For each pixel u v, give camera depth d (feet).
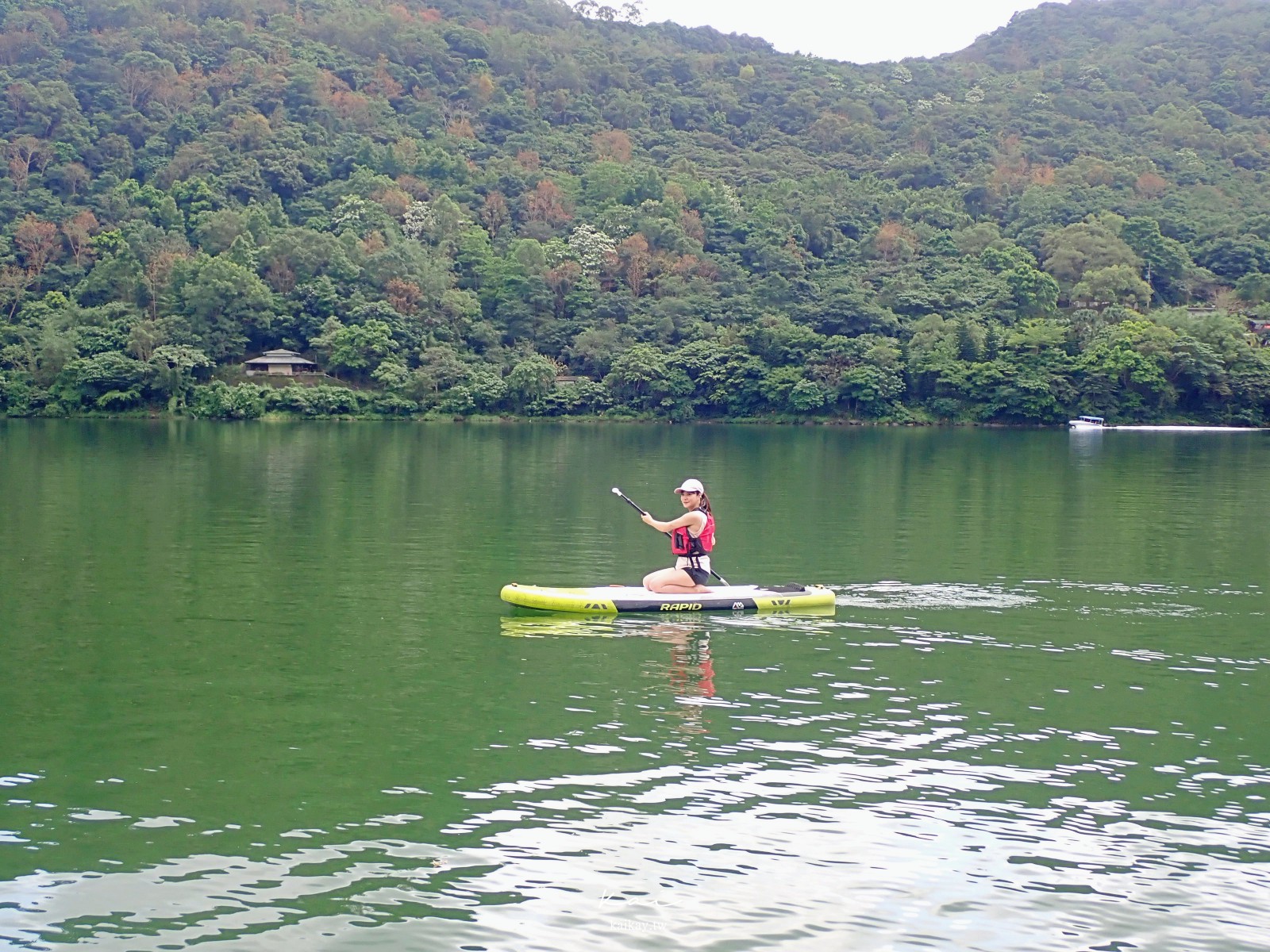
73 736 40.63
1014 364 305.12
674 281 368.68
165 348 297.12
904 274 375.45
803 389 305.32
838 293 344.49
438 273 358.43
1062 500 115.75
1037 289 346.54
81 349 302.86
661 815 34.86
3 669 48.73
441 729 41.68
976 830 34.22
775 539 87.61
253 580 68.59
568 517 97.86
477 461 162.09
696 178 485.56
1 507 100.94
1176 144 543.80
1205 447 208.64
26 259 365.61
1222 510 107.14
